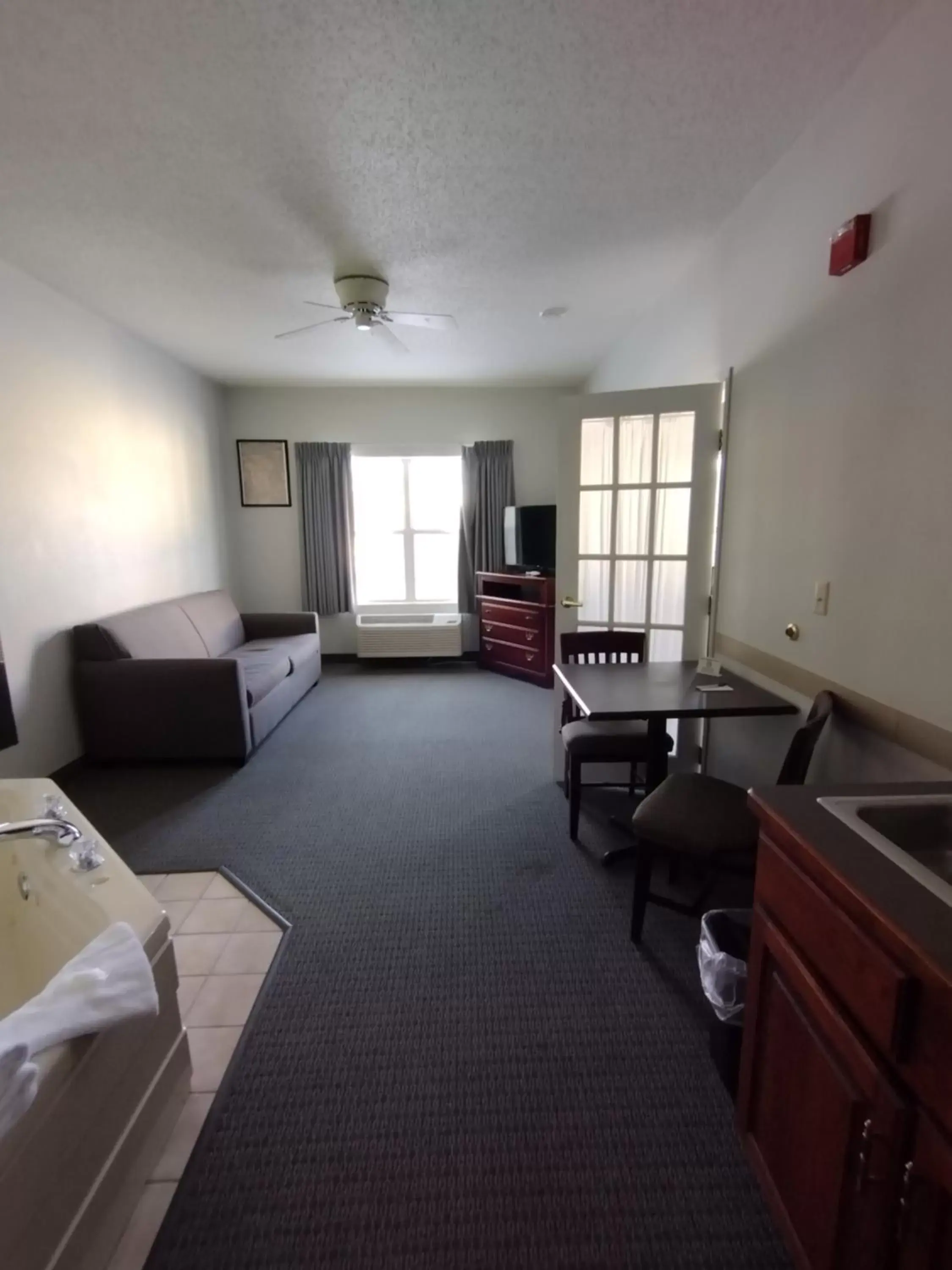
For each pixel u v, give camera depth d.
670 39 1.54
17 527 2.86
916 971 0.74
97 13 1.43
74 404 3.26
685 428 2.69
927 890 0.86
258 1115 1.37
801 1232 1.00
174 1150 1.30
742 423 2.40
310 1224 1.16
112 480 3.61
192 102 1.74
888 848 0.96
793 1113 1.03
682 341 3.00
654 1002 1.69
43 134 1.88
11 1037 0.95
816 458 1.90
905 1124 0.76
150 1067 1.26
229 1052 1.54
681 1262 1.09
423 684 5.14
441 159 2.04
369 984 1.77
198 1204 1.19
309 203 2.30
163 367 4.26
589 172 2.13
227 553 5.50
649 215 2.44
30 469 2.95
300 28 1.49
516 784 3.13
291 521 5.65
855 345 1.70
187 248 2.65
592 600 3.01
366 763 3.43
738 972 1.39
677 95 1.75
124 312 3.45
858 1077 0.85
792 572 2.06
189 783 3.17
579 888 2.22
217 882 2.29
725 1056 1.40
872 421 1.63
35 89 1.68
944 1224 0.71
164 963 1.32
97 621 3.36
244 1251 1.12
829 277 1.81
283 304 3.34
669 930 1.99
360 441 5.59
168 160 2.02
